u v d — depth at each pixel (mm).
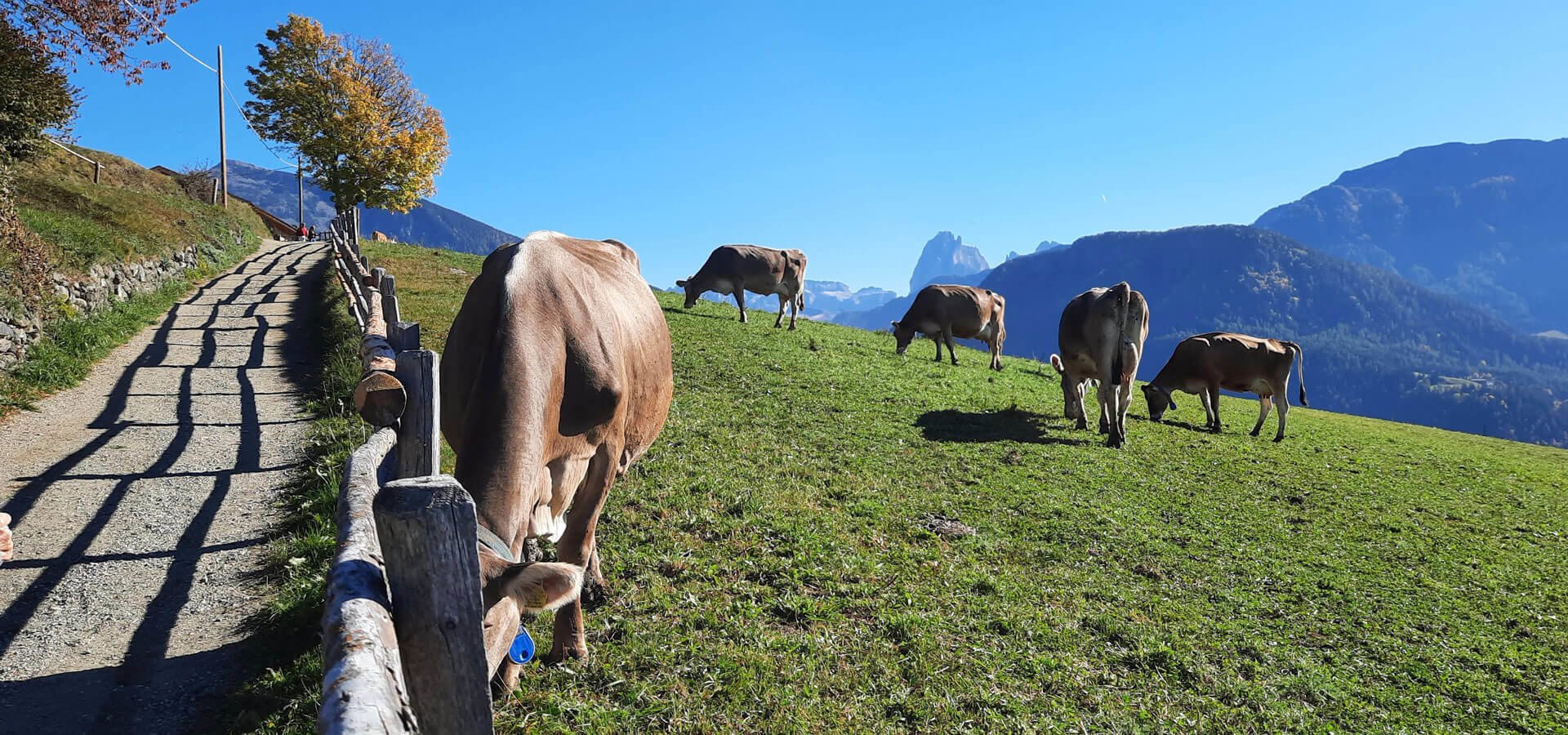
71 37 18844
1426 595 9375
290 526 7281
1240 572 9586
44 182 22219
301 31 48438
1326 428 22594
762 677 5645
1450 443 23625
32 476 8297
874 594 7418
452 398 4262
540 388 3789
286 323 18203
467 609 2080
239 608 5848
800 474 11055
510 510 3312
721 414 14102
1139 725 5824
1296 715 6238
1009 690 6027
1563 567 10914
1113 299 15203
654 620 6258
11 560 6402
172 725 4473
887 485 11117
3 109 20125
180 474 8594
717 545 8039
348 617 1929
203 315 18531
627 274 5926
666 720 5000
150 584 6152
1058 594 8156
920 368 22062
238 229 36125
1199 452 16016
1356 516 12602
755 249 26703
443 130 53000
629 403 5000
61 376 12070
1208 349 19062
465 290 25016
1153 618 7906
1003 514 10602
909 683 5949
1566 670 7598
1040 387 22406
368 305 13070
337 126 47656
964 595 7664
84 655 5141
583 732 4738
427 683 2068
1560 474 19203
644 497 9164
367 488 3213
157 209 27297
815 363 20172
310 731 4379
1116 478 13219
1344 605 8828
